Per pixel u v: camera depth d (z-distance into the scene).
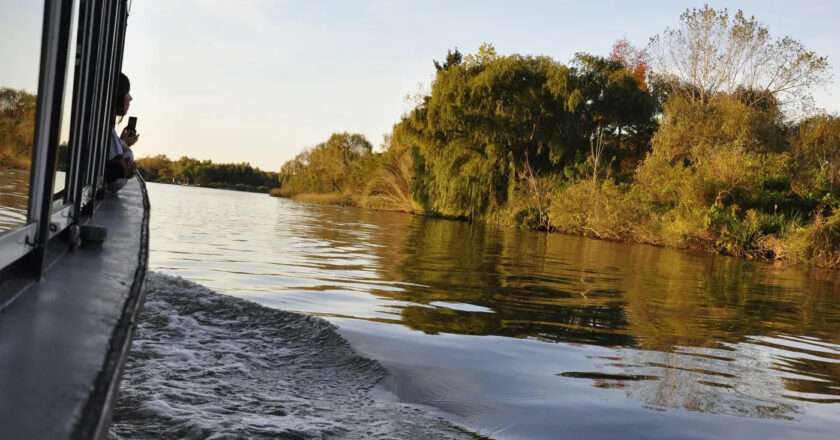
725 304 8.25
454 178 33.12
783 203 22.03
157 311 4.51
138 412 2.63
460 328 5.32
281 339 4.16
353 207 42.66
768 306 8.38
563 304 7.16
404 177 41.75
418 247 14.00
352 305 6.01
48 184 1.72
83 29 2.26
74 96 2.33
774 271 14.56
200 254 9.29
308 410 2.91
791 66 30.48
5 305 1.58
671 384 4.04
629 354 4.86
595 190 25.80
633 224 22.91
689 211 21.50
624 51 41.94
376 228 20.47
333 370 3.66
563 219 26.09
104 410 1.12
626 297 8.17
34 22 1.44
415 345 4.53
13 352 1.29
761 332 6.35
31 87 1.47
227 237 12.70
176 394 2.90
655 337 5.64
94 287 1.94
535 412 3.28
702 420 3.35
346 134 60.53
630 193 24.78
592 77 32.56
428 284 8.01
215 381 3.16
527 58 32.06
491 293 7.62
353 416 2.91
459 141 32.75
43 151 1.65
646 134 34.75
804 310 8.23
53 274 2.03
